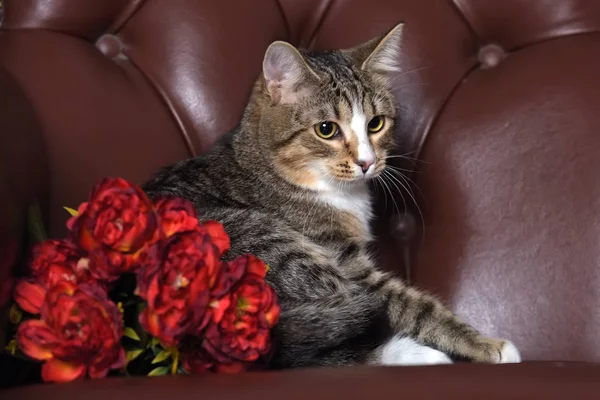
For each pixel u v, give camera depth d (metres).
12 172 1.37
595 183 1.79
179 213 1.27
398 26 1.82
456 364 1.31
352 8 1.99
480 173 1.86
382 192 1.96
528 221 1.81
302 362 1.50
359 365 1.43
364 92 1.81
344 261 1.75
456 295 1.82
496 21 1.96
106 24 1.90
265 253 1.67
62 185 1.67
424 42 1.93
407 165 1.92
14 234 1.29
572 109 1.83
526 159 1.83
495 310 1.79
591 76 1.85
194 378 1.17
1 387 1.21
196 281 1.18
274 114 1.81
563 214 1.79
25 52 1.76
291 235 1.75
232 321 1.22
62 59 1.78
